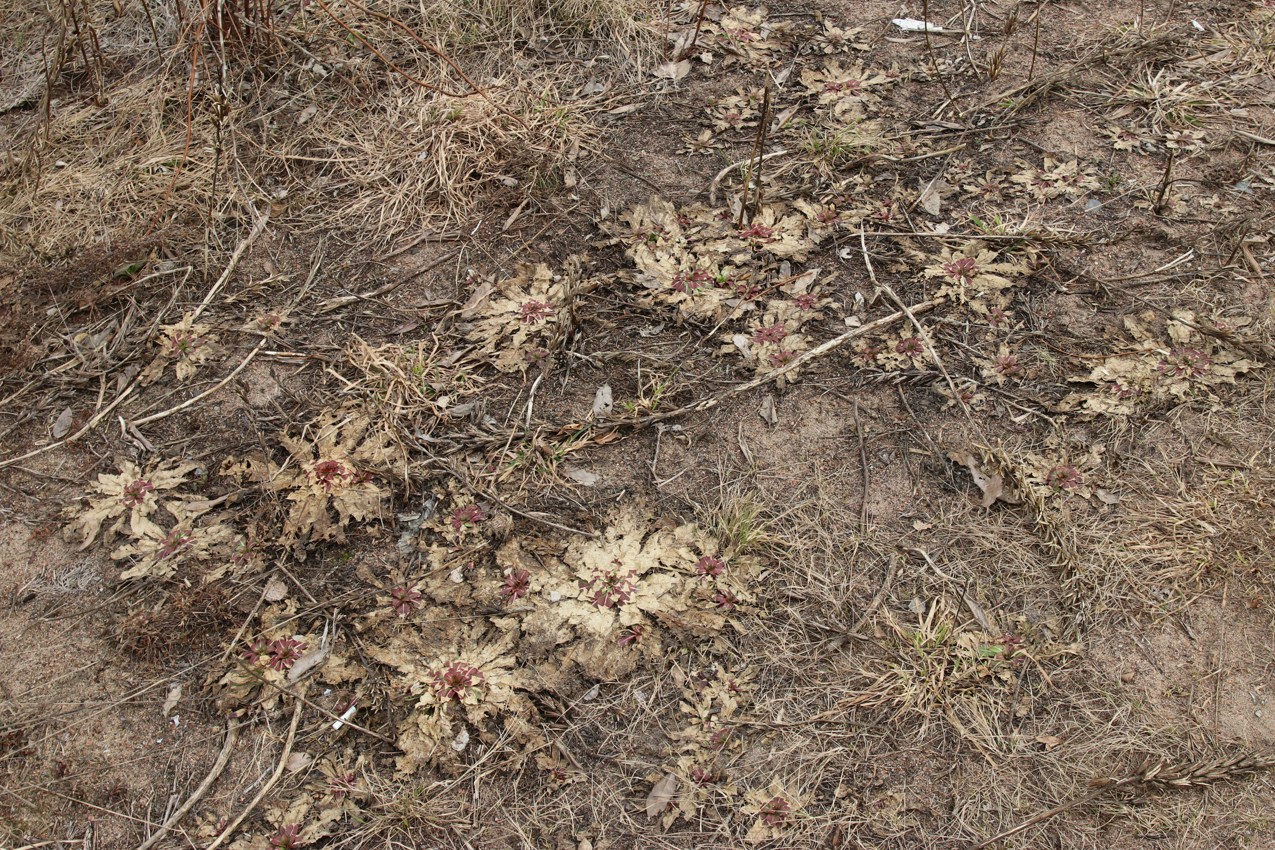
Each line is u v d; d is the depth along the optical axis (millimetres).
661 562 2438
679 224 3172
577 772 2148
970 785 2092
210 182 3330
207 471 2672
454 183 3309
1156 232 3064
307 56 3705
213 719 2256
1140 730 2141
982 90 3533
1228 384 2697
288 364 2893
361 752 2203
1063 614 2320
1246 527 2418
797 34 3814
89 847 2094
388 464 2641
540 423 2723
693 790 2107
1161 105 3441
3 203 3275
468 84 3410
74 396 2863
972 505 2520
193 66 3219
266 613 2402
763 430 2693
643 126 3514
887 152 3352
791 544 2463
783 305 2953
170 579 2467
